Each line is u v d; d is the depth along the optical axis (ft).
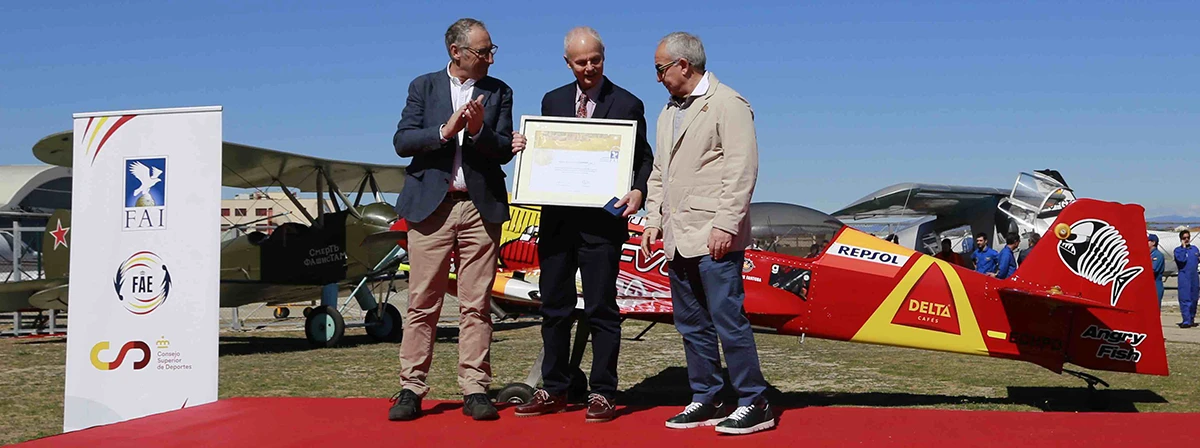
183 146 13.26
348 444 9.64
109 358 13.43
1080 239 19.60
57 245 43.93
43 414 20.47
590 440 9.77
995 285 19.66
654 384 24.98
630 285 22.08
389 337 40.45
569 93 11.80
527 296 23.76
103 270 13.52
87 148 13.64
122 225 13.47
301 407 11.99
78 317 13.57
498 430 10.34
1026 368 27.86
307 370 28.76
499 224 11.40
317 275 38.63
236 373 27.99
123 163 13.47
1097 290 19.45
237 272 38.81
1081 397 22.13
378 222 38.91
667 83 10.62
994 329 19.61
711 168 10.39
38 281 42.39
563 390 11.58
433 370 27.94
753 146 10.12
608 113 11.59
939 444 9.32
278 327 48.52
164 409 13.20
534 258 27.76
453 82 11.33
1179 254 46.70
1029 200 63.82
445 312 57.88
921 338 19.83
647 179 11.72
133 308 13.38
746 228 10.41
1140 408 20.49
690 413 10.49
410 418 10.98
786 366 28.99
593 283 11.21
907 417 10.84
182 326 13.19
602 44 11.44
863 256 20.38
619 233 11.42
